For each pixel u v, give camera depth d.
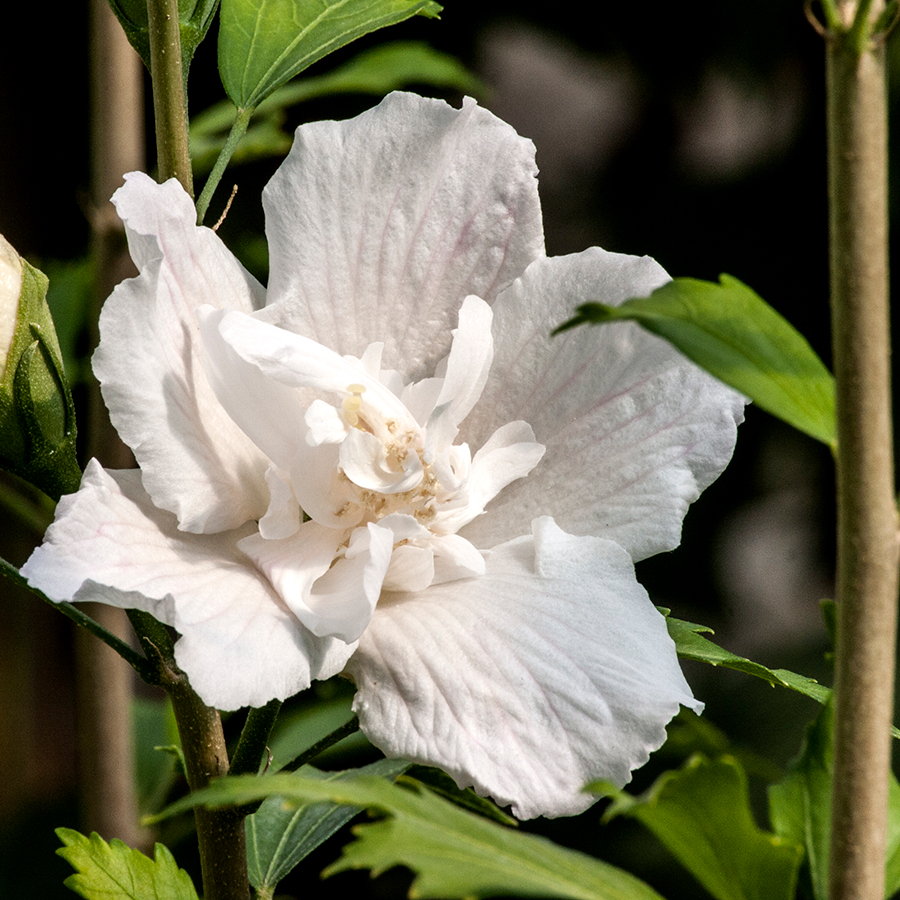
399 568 0.62
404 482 0.62
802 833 0.59
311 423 0.62
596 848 1.00
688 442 0.63
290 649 0.61
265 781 0.58
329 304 0.64
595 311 0.58
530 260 0.64
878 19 0.57
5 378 0.62
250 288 0.64
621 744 0.61
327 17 0.66
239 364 0.62
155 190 0.62
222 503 0.62
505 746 0.61
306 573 0.62
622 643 0.62
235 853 0.64
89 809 0.78
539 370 0.64
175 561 0.61
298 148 0.64
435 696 0.62
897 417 1.16
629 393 0.64
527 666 0.62
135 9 0.64
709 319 0.58
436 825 0.58
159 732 0.88
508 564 0.63
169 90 0.64
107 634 0.63
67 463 0.63
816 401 0.58
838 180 0.57
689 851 0.58
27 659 1.26
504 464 0.63
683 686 0.61
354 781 0.58
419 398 0.64
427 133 0.64
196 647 0.60
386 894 1.11
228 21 0.66
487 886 0.57
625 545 0.63
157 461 0.61
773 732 1.03
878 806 0.58
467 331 0.63
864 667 0.57
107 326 0.61
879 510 0.57
